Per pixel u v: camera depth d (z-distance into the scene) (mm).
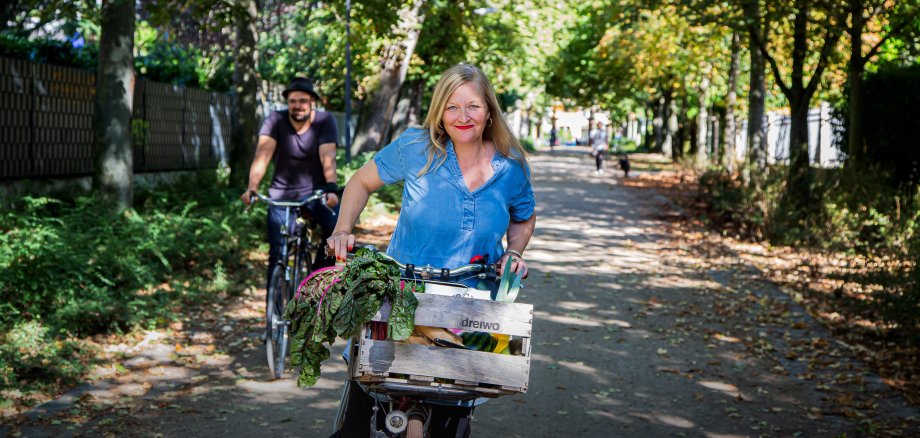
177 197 13836
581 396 6441
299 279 7039
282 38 31469
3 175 11727
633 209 21141
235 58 15953
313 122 7031
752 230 15742
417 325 3365
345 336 3221
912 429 5816
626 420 5934
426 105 29734
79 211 10195
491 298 3604
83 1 11711
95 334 7637
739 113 37719
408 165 3648
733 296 10320
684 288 10859
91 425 5520
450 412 3693
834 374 7109
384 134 21469
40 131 12562
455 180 3615
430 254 3660
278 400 6164
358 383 3707
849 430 5805
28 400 5891
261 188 14094
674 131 47688
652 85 38906
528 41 27875
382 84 21156
